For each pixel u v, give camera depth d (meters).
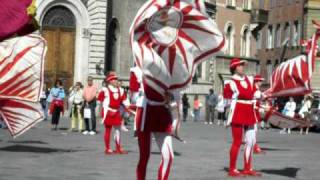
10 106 16.08
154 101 9.90
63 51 45.22
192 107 56.62
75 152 18.80
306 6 65.81
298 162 17.80
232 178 13.63
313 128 37.84
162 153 9.96
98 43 46.22
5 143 21.31
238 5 66.50
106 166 15.39
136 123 10.15
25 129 16.16
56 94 29.34
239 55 66.88
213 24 9.71
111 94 18.66
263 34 76.44
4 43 16.05
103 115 18.56
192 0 9.62
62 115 43.28
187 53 9.74
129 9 50.38
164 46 9.63
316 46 15.95
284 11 72.19
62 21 45.16
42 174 13.61
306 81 15.98
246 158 14.07
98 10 46.06
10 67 16.05
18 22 13.48
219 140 25.84
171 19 9.60
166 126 9.94
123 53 50.12
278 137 30.39
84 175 13.62
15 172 13.83
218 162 16.86
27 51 16.16
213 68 60.84
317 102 38.47
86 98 27.33
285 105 37.72
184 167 15.48
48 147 20.20
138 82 10.51
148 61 9.38
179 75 9.77
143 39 9.52
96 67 46.09
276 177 14.07
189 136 28.20
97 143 22.39
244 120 13.72
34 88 16.19
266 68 75.44
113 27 49.66
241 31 67.19
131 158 17.45
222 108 42.53
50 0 44.25
